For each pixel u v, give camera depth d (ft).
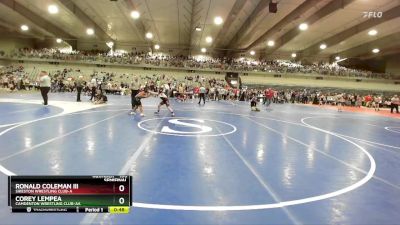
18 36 144.87
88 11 96.22
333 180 17.57
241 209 12.91
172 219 11.71
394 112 94.43
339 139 32.68
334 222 12.14
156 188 14.87
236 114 55.16
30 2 90.12
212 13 87.51
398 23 83.82
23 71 139.85
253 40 130.21
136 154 21.21
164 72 150.00
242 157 21.98
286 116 57.36
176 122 38.88
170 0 77.51
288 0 71.00
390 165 21.97
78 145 23.07
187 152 22.58
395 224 12.25
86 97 81.82
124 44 158.30
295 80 154.81
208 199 13.83
